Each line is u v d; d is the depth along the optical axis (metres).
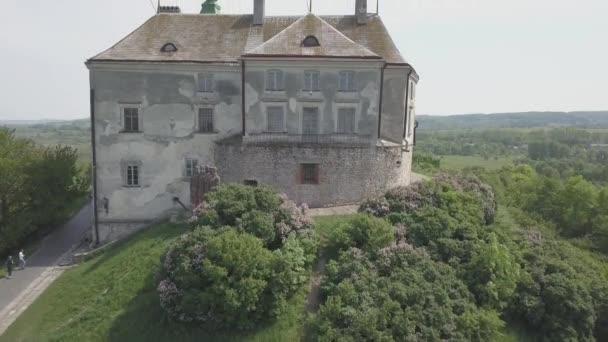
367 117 29.75
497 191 41.56
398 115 32.56
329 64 29.23
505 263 22.64
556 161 92.38
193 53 31.16
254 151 29.61
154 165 31.22
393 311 19.84
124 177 31.30
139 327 21.31
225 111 31.05
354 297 20.25
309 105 29.81
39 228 39.44
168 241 27.16
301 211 25.30
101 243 31.70
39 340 21.94
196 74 30.75
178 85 30.77
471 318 20.31
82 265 29.09
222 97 30.94
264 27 33.41
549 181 40.38
